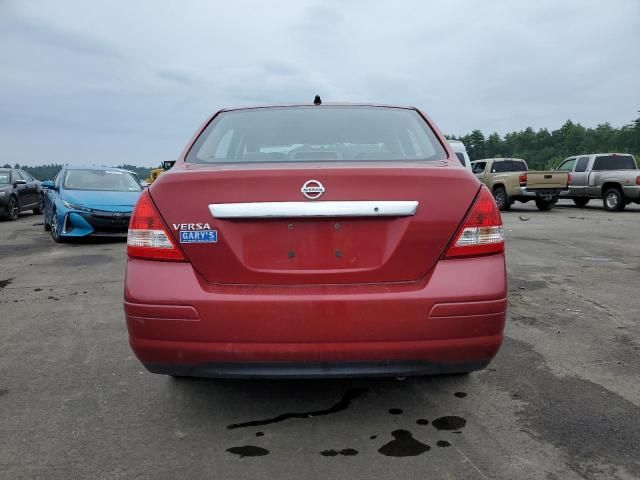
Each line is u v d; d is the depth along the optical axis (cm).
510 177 1756
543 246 913
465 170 262
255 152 305
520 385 326
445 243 248
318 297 238
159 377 343
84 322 468
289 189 242
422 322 240
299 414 290
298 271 245
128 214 960
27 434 270
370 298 238
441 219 247
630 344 401
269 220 245
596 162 1825
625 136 13025
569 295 555
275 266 246
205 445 258
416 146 308
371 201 243
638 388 321
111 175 1104
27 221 1527
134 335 249
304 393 317
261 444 259
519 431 269
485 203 253
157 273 246
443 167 259
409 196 246
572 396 310
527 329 438
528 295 556
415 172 249
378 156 299
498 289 247
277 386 328
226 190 245
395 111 349
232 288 245
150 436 267
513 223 1338
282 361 240
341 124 328
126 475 232
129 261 254
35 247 938
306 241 246
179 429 274
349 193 243
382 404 302
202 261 246
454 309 241
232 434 269
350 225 246
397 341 240
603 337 418
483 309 244
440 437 264
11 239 1059
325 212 241
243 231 246
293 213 240
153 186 256
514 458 244
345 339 238
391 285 246
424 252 246
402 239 245
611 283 613
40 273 691
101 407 300
